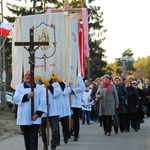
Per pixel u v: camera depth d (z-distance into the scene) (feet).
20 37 47.16
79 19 56.80
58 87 46.24
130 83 65.82
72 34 49.39
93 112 88.12
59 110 45.78
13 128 74.13
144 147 49.01
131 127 72.49
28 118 36.99
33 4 171.01
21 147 51.34
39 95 37.19
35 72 47.29
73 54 49.57
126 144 51.62
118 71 318.65
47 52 47.29
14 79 47.14
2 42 110.11
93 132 66.33
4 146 52.60
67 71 47.39
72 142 53.36
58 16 47.16
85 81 83.25
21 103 36.88
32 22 47.24
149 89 75.87
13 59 47.21
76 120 54.34
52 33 47.21
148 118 94.84
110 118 60.64
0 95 111.04
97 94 61.21
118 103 61.11
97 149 47.62
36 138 36.94
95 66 212.23
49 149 47.60
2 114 98.22
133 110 65.00
